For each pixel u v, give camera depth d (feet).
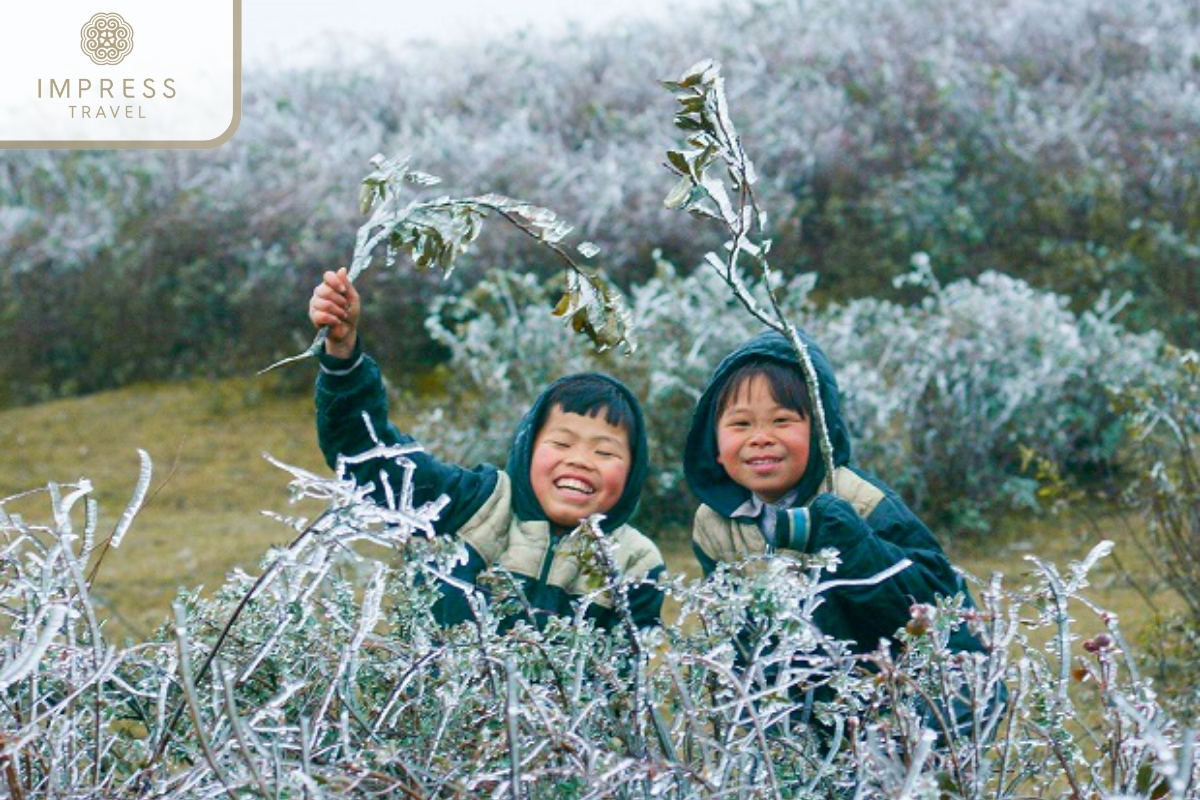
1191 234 33.42
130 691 7.64
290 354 35.88
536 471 10.80
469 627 8.06
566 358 25.84
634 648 7.82
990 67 40.11
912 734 7.65
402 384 33.35
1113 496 25.76
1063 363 26.58
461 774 7.57
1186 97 38.01
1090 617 19.71
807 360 10.12
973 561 23.50
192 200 37.58
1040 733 7.86
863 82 40.24
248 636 8.21
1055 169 35.78
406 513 7.88
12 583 7.79
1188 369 18.37
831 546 9.94
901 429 25.52
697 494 11.30
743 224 9.63
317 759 7.77
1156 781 7.82
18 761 7.20
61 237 37.83
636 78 43.27
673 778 7.34
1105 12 44.86
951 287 27.94
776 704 7.55
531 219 9.75
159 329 37.35
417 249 9.82
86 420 34.09
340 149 39.32
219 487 29.09
